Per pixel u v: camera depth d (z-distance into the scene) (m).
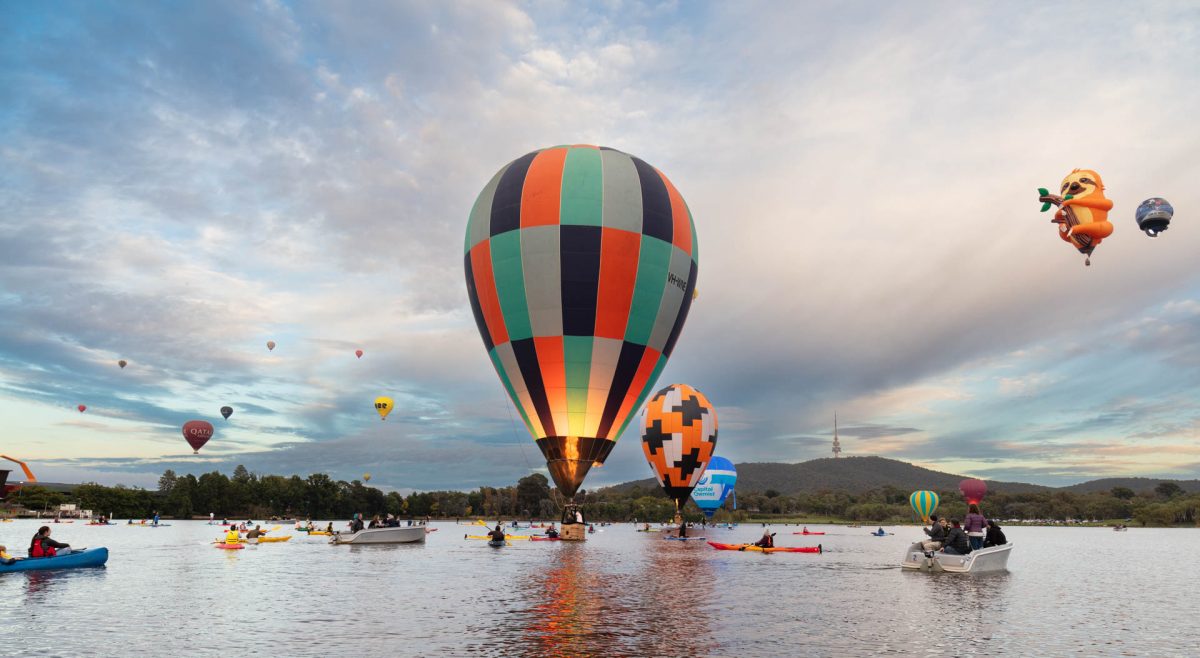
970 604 18.73
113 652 12.00
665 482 64.44
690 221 45.47
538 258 40.88
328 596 19.34
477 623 14.87
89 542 52.41
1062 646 13.26
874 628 14.72
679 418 63.53
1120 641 13.95
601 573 26.47
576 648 12.36
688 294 44.72
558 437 41.97
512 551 41.16
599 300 40.69
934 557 28.30
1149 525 193.50
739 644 12.85
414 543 50.81
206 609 16.89
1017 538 99.75
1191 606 19.78
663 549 43.91
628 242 41.19
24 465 36.03
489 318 43.16
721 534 85.12
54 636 13.42
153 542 52.94
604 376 41.38
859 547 56.66
